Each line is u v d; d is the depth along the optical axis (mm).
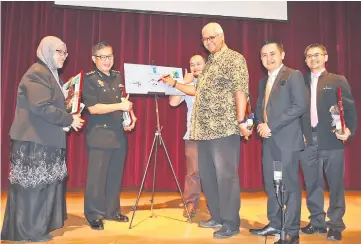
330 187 2436
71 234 2365
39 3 4359
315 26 4785
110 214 2760
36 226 2162
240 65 2320
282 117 2162
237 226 2336
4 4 4297
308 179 2480
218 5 4418
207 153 2496
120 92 2775
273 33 4699
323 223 2439
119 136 2701
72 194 4082
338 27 4809
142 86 2537
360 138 4703
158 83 2580
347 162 4680
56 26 4344
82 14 4391
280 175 2061
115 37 4426
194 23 4539
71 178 4254
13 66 4266
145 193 4270
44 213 2197
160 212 3178
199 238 2299
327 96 2424
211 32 2375
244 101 2270
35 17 4328
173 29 4516
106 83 2697
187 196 2996
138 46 4449
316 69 2518
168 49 4477
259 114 2477
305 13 4781
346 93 2402
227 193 2314
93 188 2580
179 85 2574
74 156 4277
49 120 2113
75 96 2254
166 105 4445
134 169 4371
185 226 2633
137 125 4395
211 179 2535
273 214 2363
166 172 4402
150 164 4383
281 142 2219
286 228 2219
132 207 3420
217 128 2311
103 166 2623
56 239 2242
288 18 4586
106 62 2670
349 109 2389
